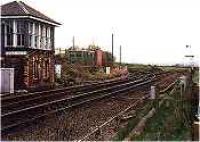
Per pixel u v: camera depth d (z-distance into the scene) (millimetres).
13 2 36812
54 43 42625
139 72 93188
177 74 68750
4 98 24375
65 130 16016
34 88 35094
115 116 19625
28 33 35719
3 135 14594
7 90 30125
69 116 20031
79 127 17031
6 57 34656
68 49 74062
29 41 35938
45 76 39500
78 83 45219
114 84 44938
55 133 15414
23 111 19016
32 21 36625
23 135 14891
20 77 34625
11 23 35625
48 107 22031
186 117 14367
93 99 27031
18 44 35469
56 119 18828
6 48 35094
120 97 31062
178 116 14703
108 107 24594
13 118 17859
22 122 16500
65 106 23469
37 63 37281
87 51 71875
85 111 22266
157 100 21016
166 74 79375
